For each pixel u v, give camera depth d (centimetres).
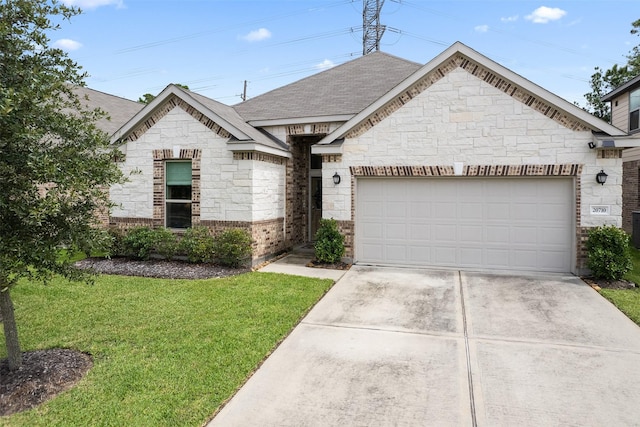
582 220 898
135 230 1070
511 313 661
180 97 1068
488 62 933
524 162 928
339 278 899
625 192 1505
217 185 1060
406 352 514
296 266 1029
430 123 985
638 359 490
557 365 475
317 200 1445
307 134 1256
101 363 472
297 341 548
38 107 394
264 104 1380
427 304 713
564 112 896
